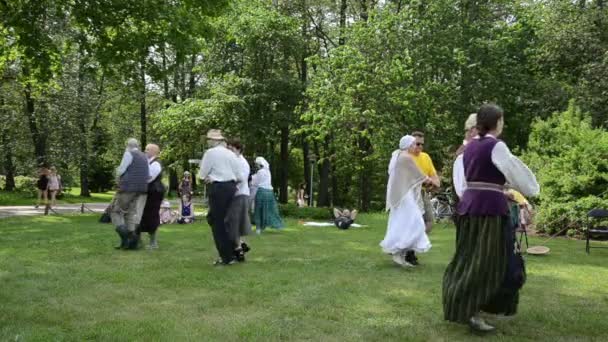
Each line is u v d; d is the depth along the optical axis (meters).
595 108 17.17
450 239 9.80
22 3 12.30
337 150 21.95
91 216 15.66
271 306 4.67
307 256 7.46
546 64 19.06
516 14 19.88
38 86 18.53
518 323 4.23
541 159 12.92
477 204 3.90
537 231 11.30
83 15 12.51
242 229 7.07
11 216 15.66
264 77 22.56
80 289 5.26
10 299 4.83
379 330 4.01
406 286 5.49
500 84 18.31
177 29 12.76
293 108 22.34
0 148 26.86
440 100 17.77
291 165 33.91
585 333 3.99
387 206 6.79
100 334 3.82
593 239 10.36
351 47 18.08
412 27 17.92
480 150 3.96
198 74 27.97
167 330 3.94
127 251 7.83
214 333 3.88
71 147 27.08
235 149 7.36
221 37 22.39
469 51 17.94
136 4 12.48
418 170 6.70
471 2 18.91
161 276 5.88
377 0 22.27
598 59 17.50
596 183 11.13
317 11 24.88
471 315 3.85
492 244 3.83
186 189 13.16
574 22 18.64
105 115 33.94
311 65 24.47
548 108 18.28
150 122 33.62
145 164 8.00
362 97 17.94
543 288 5.53
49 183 21.00
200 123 19.27
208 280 5.69
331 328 4.03
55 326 4.05
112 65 13.52
